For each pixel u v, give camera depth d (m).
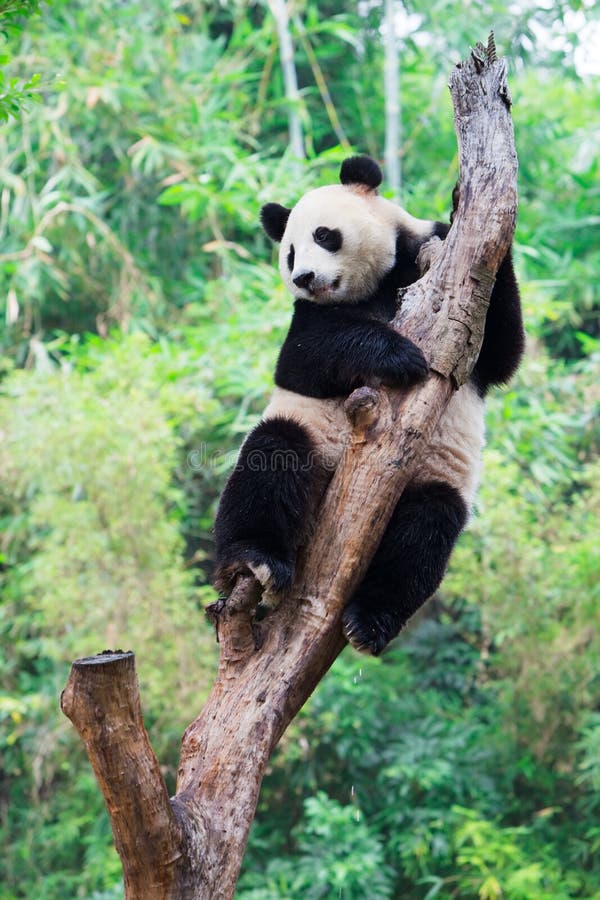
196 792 3.79
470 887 10.80
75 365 13.74
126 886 3.55
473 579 10.82
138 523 10.55
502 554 10.67
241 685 4.07
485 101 4.54
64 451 10.47
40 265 13.78
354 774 11.55
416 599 4.86
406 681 12.30
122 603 10.51
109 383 11.45
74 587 10.58
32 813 12.07
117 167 15.51
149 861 3.47
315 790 11.68
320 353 4.96
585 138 16.67
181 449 12.34
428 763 11.06
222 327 12.36
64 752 11.85
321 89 15.46
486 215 4.41
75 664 3.34
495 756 11.36
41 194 14.11
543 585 10.66
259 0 15.70
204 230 15.20
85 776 11.65
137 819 3.42
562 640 10.67
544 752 10.88
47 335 15.42
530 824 11.41
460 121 4.57
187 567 13.01
